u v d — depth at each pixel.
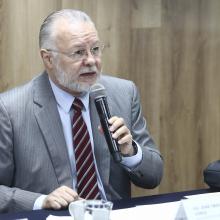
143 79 8.85
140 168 5.39
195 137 9.08
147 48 8.81
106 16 8.59
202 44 8.89
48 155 5.34
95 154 5.46
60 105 5.48
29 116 5.45
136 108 6.00
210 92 9.00
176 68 8.91
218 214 3.88
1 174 5.36
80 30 5.14
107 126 4.89
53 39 5.24
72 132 5.43
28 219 4.30
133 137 5.81
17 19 8.32
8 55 8.37
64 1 8.40
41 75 5.75
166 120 8.99
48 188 5.29
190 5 8.80
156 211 4.36
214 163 5.26
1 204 4.96
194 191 5.17
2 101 5.54
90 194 5.33
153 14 8.77
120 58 8.73
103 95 5.37
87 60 5.14
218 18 8.83
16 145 5.39
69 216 4.33
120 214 4.28
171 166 9.08
